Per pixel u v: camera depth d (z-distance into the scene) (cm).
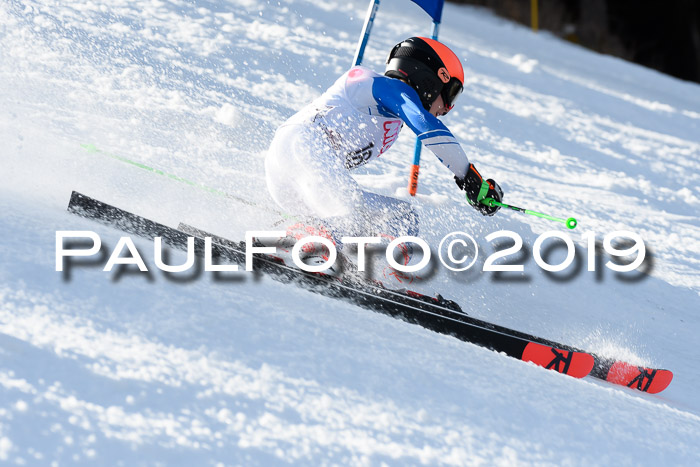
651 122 4519
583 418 845
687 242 2125
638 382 1108
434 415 741
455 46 4725
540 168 2591
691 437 890
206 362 708
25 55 1852
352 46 3388
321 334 859
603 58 7625
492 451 702
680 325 1519
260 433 618
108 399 604
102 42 2200
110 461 530
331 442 636
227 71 2336
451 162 1117
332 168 1182
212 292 891
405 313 1059
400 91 1168
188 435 585
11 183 1101
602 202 2339
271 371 729
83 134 1442
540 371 995
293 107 2162
